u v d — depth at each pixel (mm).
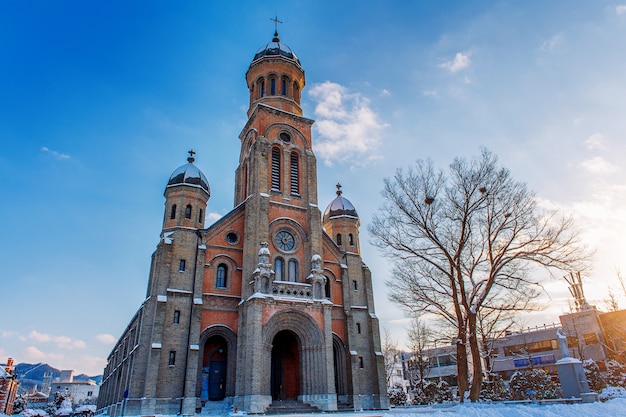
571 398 27016
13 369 78625
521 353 70250
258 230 39781
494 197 30797
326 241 46031
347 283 44188
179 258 37781
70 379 182000
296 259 41719
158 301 35000
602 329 62094
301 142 48594
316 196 45500
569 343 64438
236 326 37562
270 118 47375
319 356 36406
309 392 35750
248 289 37344
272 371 39562
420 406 48750
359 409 38219
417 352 71875
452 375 81688
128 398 31984
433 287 33188
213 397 35938
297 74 53469
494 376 44188
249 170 44531
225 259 39906
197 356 34188
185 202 40906
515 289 30359
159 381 32875
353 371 39750
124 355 49094
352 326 42188
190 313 36188
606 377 50188
